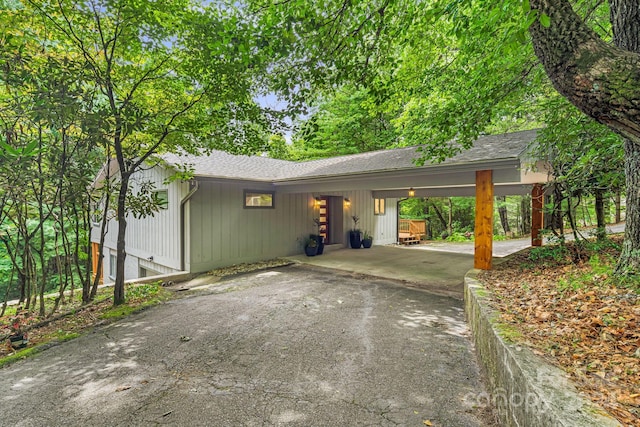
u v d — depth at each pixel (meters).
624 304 2.29
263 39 2.77
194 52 4.16
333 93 3.69
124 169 4.78
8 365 2.86
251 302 4.81
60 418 2.09
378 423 2.01
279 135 5.64
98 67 4.04
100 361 2.91
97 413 2.14
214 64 4.06
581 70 1.57
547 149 4.23
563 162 4.29
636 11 2.17
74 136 4.05
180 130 4.91
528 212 16.97
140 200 5.04
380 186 6.82
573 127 3.72
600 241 4.91
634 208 2.69
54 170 3.82
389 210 13.48
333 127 13.70
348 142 14.60
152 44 4.25
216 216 7.67
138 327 3.79
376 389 2.40
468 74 4.38
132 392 2.39
